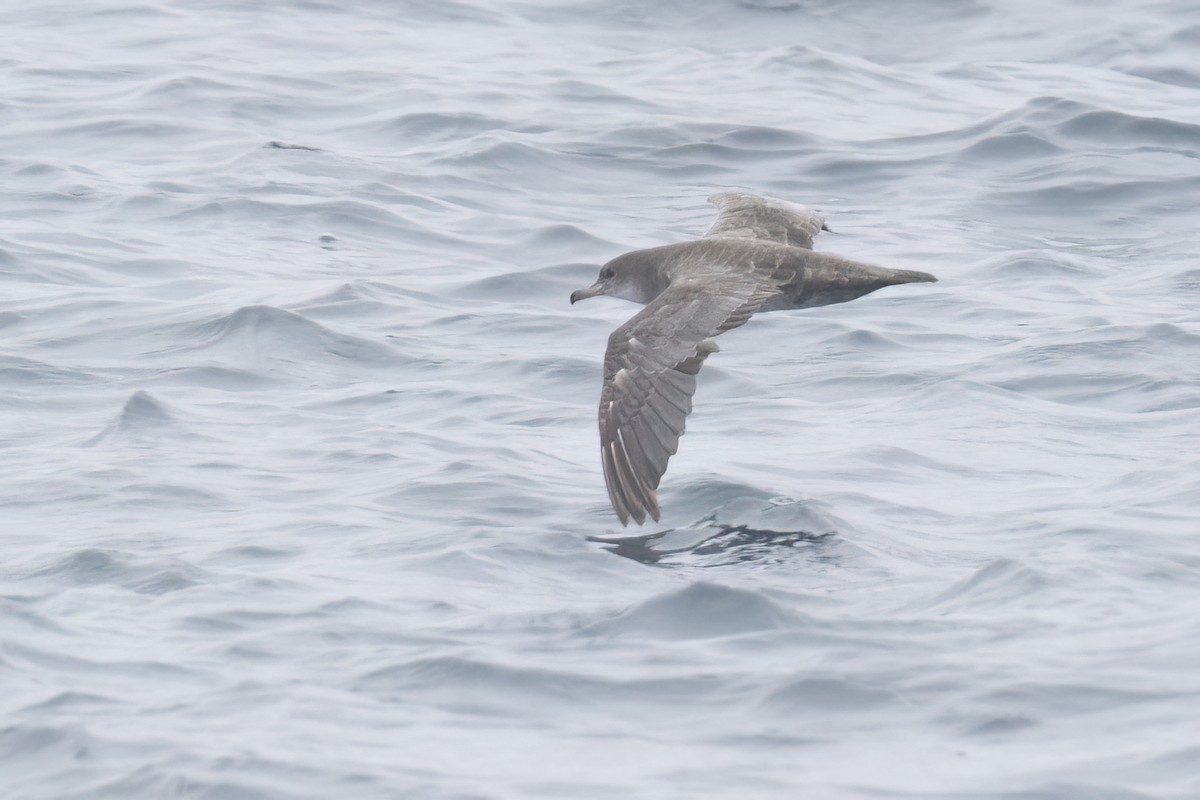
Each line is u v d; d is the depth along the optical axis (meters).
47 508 12.88
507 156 27.05
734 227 12.53
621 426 9.71
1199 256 22.64
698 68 33.38
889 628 10.20
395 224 23.69
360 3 37.03
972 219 24.80
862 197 26.06
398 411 15.88
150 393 15.91
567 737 8.78
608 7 37.31
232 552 11.74
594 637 10.13
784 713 9.01
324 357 17.72
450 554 11.59
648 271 11.58
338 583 11.05
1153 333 18.23
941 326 19.19
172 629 10.25
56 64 31.89
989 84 32.97
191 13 36.03
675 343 9.93
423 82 31.23
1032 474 13.89
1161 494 12.92
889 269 11.05
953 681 9.30
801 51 34.03
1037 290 20.88
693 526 12.36
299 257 22.05
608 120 29.33
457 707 9.15
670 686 9.39
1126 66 34.34
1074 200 25.67
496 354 17.95
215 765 8.35
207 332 18.23
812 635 10.08
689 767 8.39
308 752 8.52
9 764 8.51
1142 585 10.84
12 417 15.61
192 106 29.33
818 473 13.80
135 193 24.66
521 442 14.81
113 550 11.67
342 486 13.41
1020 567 11.09
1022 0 37.38
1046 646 9.80
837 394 16.69
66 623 10.35
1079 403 16.28
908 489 13.46
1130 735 8.56
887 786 8.12
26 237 22.14
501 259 22.44
